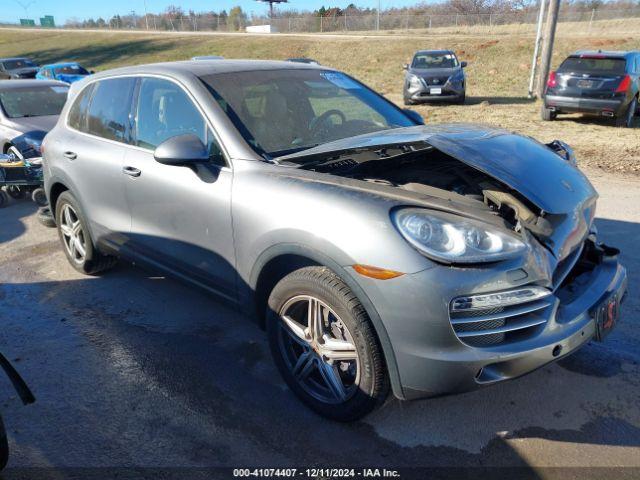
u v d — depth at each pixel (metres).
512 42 29.53
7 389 3.26
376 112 4.01
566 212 2.73
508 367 2.42
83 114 4.48
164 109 3.63
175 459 2.67
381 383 2.60
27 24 89.44
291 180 2.85
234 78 3.63
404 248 2.36
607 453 2.62
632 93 11.76
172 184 3.41
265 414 2.97
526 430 2.79
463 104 16.39
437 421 2.88
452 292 2.31
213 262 3.29
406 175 3.19
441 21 52.47
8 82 9.23
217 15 79.50
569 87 12.05
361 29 56.84
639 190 7.03
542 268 2.49
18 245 5.80
